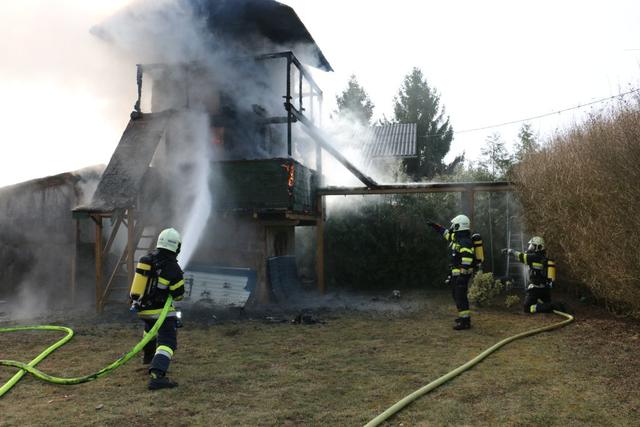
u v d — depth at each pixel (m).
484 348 6.39
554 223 9.84
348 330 7.73
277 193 9.99
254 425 3.81
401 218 13.55
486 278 10.12
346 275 13.84
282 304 10.70
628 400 4.28
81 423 3.89
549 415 3.95
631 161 7.17
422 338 7.08
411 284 13.55
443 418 3.91
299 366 5.56
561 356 5.88
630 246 7.21
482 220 13.40
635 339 6.68
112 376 5.23
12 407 4.30
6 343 6.92
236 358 5.95
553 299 10.58
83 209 9.40
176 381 5.01
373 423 3.72
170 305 5.00
